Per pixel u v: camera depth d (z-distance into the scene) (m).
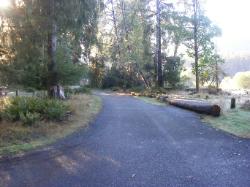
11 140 10.94
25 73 15.24
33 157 9.41
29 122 12.54
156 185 7.27
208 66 39.56
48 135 11.84
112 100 25.77
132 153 9.80
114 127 13.74
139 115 17.20
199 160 9.08
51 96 17.59
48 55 17.42
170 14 37.78
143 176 7.84
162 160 9.09
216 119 15.77
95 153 9.80
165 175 7.89
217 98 25.45
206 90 36.41
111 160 9.11
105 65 46.72
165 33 40.19
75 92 27.81
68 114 14.56
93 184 7.36
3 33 13.43
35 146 10.47
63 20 16.00
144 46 41.06
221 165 8.62
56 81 17.52
